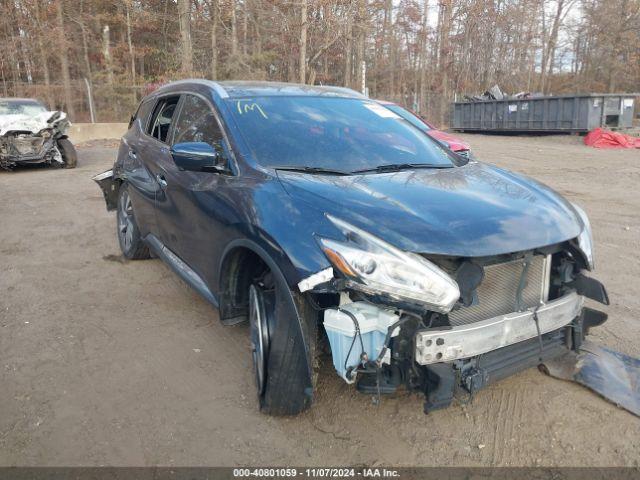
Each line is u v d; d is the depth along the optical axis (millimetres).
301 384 2883
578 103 20391
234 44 30328
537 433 2998
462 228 2736
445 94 38375
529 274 2986
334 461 2783
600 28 42969
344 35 25516
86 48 33094
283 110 3949
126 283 5215
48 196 9672
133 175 5109
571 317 3109
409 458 2811
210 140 3859
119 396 3334
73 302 4750
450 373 2648
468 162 4051
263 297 3025
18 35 35500
